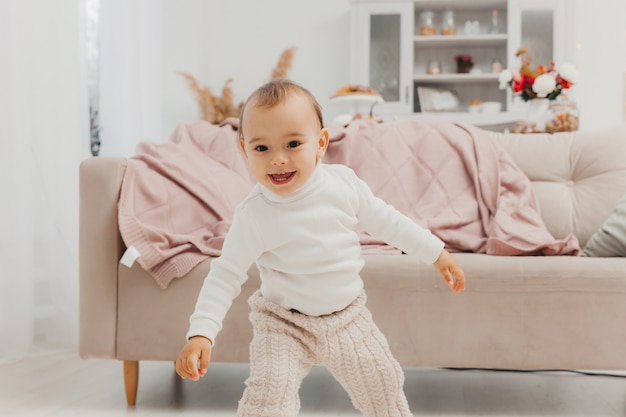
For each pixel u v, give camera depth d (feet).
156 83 14.06
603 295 5.26
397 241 3.86
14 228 7.61
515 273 5.34
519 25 15.05
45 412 5.52
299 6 16.71
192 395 6.10
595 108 15.66
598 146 7.05
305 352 3.64
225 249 3.63
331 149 7.04
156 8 14.10
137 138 12.31
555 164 7.07
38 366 7.31
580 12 15.66
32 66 8.09
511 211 6.41
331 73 16.62
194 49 16.05
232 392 6.23
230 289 3.55
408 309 5.43
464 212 6.48
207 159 6.83
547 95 9.95
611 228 5.80
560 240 6.38
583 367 5.30
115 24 11.63
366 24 15.51
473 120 14.94
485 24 16.12
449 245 6.23
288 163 3.37
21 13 7.79
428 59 16.37
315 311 3.63
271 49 16.80
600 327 5.27
